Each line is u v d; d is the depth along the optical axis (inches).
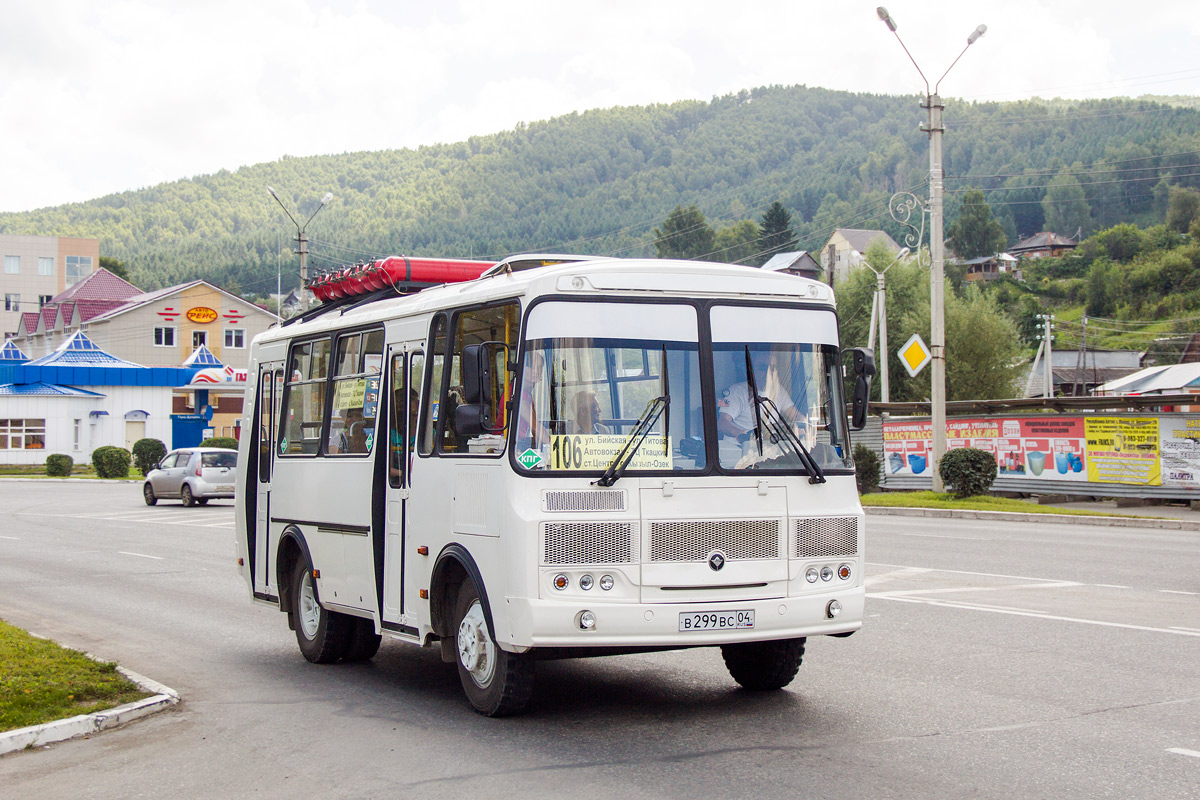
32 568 736.3
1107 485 1027.9
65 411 2522.1
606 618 278.8
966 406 1226.0
